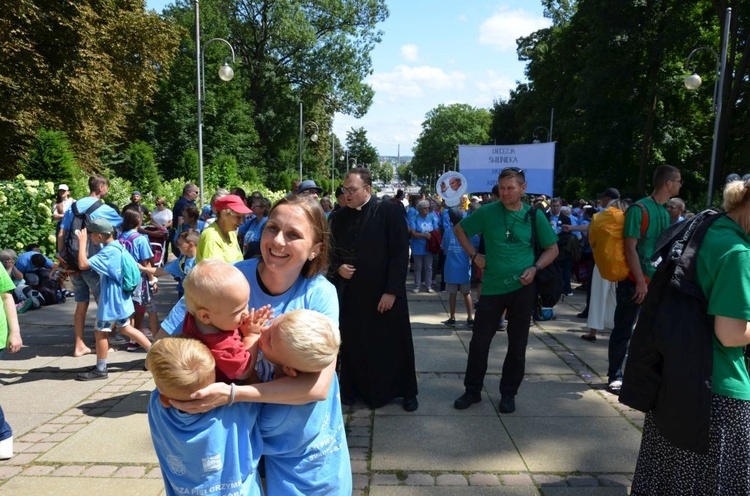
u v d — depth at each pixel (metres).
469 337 6.56
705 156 32.88
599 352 5.88
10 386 4.70
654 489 2.52
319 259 1.90
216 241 4.17
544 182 11.21
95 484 3.05
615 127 29.41
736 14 22.20
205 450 1.57
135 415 4.07
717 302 2.16
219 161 28.39
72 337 6.36
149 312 6.15
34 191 10.07
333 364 1.71
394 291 4.04
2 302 3.32
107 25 18.78
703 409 2.22
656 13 26.95
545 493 2.97
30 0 16.02
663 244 2.49
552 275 4.09
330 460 1.80
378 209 4.11
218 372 1.60
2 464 3.28
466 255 6.96
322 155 53.28
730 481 2.29
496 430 3.81
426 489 3.00
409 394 4.20
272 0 38.09
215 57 38.66
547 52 40.94
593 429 3.83
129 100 21.52
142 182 21.28
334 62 40.12
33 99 17.20
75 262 5.42
